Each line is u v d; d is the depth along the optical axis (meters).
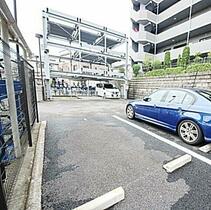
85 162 2.62
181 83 12.23
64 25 14.22
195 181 2.15
